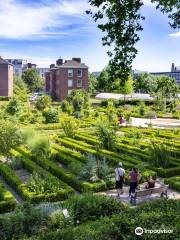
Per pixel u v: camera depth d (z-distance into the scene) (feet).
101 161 71.46
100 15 38.86
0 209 46.83
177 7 40.75
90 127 135.33
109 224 30.48
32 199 49.85
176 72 581.53
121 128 130.93
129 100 234.38
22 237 34.12
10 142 71.87
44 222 37.17
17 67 647.97
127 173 61.87
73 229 32.01
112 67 40.34
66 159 73.56
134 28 39.22
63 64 265.95
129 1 38.09
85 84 270.05
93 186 56.24
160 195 55.16
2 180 62.95
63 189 53.21
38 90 379.96
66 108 175.22
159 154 71.36
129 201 51.88
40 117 143.64
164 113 196.44
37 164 73.05
